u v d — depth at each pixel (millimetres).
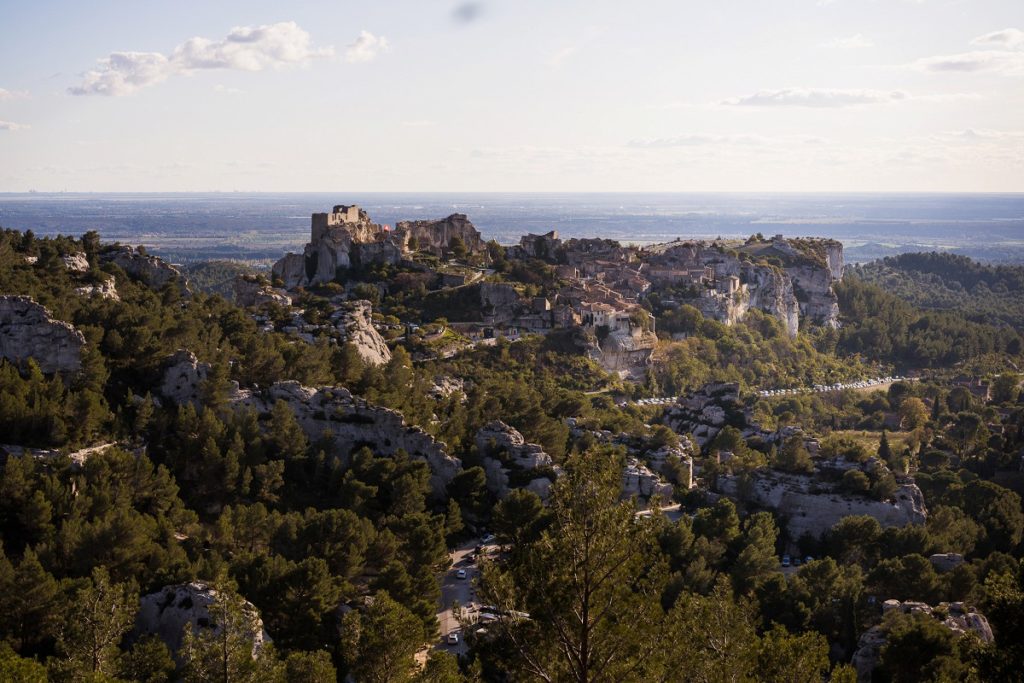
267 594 136500
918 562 160875
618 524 84812
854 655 141500
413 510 182250
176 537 156500
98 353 191750
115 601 120062
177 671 118625
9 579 126375
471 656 123062
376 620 119000
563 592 84312
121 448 175625
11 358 186250
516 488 195375
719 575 162000
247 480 178000
